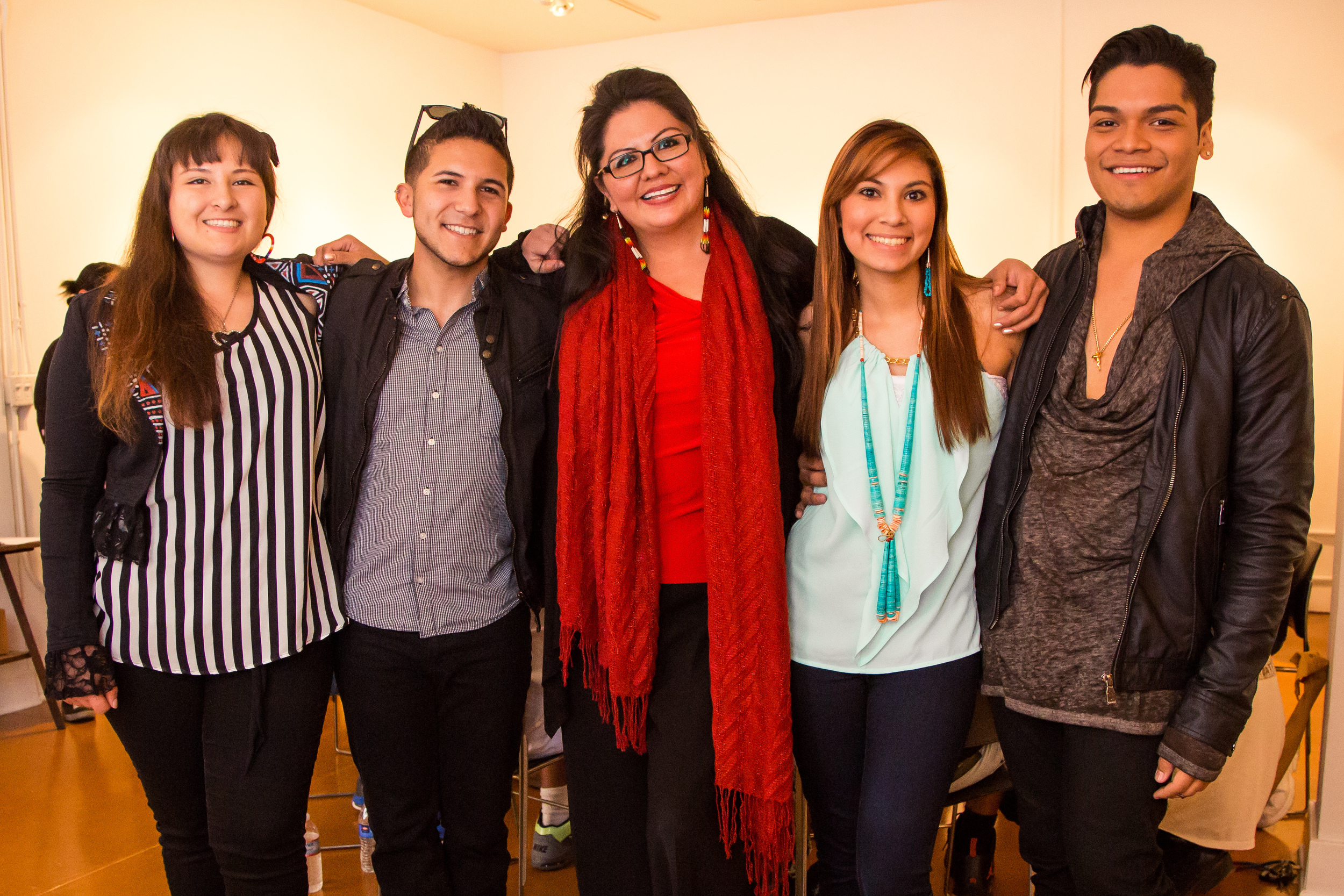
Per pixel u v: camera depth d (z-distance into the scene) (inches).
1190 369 60.2
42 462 195.8
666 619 71.9
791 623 71.9
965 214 282.7
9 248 189.8
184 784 70.2
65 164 200.4
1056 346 65.8
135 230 67.3
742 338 69.6
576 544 71.6
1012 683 66.4
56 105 198.4
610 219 74.7
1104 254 66.5
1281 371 58.7
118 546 66.6
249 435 67.8
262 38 249.8
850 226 68.2
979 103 279.3
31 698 181.5
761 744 68.5
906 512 68.1
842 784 71.3
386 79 292.7
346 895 103.5
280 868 70.5
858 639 68.7
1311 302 246.1
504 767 77.9
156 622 66.7
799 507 73.5
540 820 108.6
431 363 73.4
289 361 70.0
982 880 100.5
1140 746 62.5
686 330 71.7
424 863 76.2
